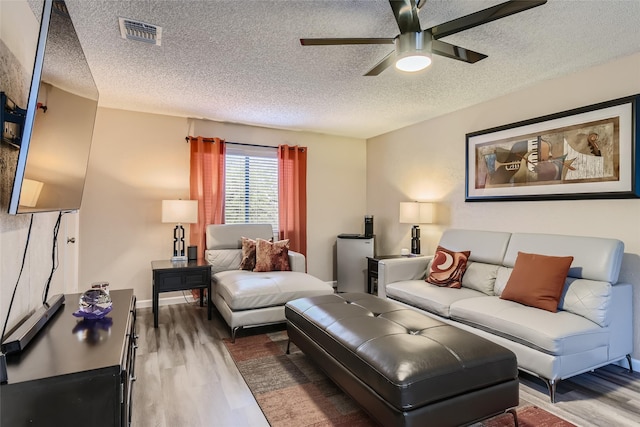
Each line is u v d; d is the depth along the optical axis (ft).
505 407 5.48
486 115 11.63
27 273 5.69
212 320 11.57
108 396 3.80
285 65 8.84
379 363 5.19
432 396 4.84
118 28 7.08
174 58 8.45
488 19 5.65
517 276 8.59
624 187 8.16
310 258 16.53
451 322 8.82
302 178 15.97
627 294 7.76
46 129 4.58
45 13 4.13
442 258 10.99
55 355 4.10
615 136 8.32
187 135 13.79
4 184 4.70
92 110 6.75
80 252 12.09
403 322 6.79
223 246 13.23
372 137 17.37
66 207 5.73
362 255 15.57
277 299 10.07
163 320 11.54
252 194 15.16
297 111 12.87
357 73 9.35
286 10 6.44
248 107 12.37
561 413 6.23
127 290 7.72
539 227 10.01
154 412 6.19
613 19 6.68
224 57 8.40
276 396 6.78
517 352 7.16
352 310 7.53
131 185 12.85
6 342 4.13
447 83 10.02
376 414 5.19
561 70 9.10
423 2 5.82
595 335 7.09
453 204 12.87
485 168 11.54
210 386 7.14
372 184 17.37
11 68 5.05
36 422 3.56
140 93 10.93
